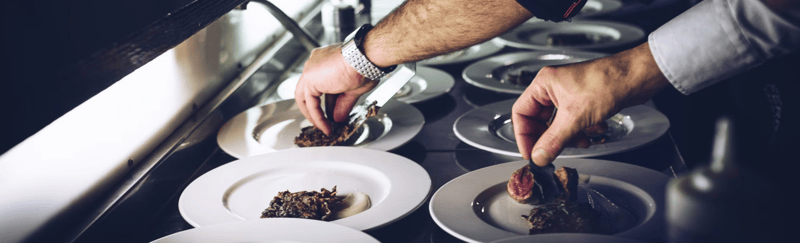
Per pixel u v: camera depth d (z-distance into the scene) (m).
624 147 0.94
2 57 0.36
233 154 1.02
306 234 0.68
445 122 1.20
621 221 0.74
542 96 0.80
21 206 0.72
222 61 1.39
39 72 0.37
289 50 1.77
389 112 1.18
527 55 1.65
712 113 1.22
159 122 1.05
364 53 0.98
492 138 1.04
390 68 1.01
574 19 2.08
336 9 2.03
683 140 1.13
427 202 0.84
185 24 0.61
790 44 0.68
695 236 0.44
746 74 1.14
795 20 0.65
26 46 0.38
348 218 0.74
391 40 0.95
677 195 0.45
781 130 0.99
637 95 0.76
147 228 0.81
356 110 1.14
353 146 1.05
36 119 0.39
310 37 1.58
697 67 0.72
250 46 1.59
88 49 0.41
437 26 0.90
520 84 1.39
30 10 0.41
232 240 0.68
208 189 0.86
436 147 1.07
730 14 0.69
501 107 1.20
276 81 1.59
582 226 0.71
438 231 0.76
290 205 0.78
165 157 0.98
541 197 0.79
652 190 0.80
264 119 1.20
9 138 0.36
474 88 1.44
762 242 0.40
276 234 0.69
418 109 1.24
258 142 1.11
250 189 0.88
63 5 0.45
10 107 0.36
